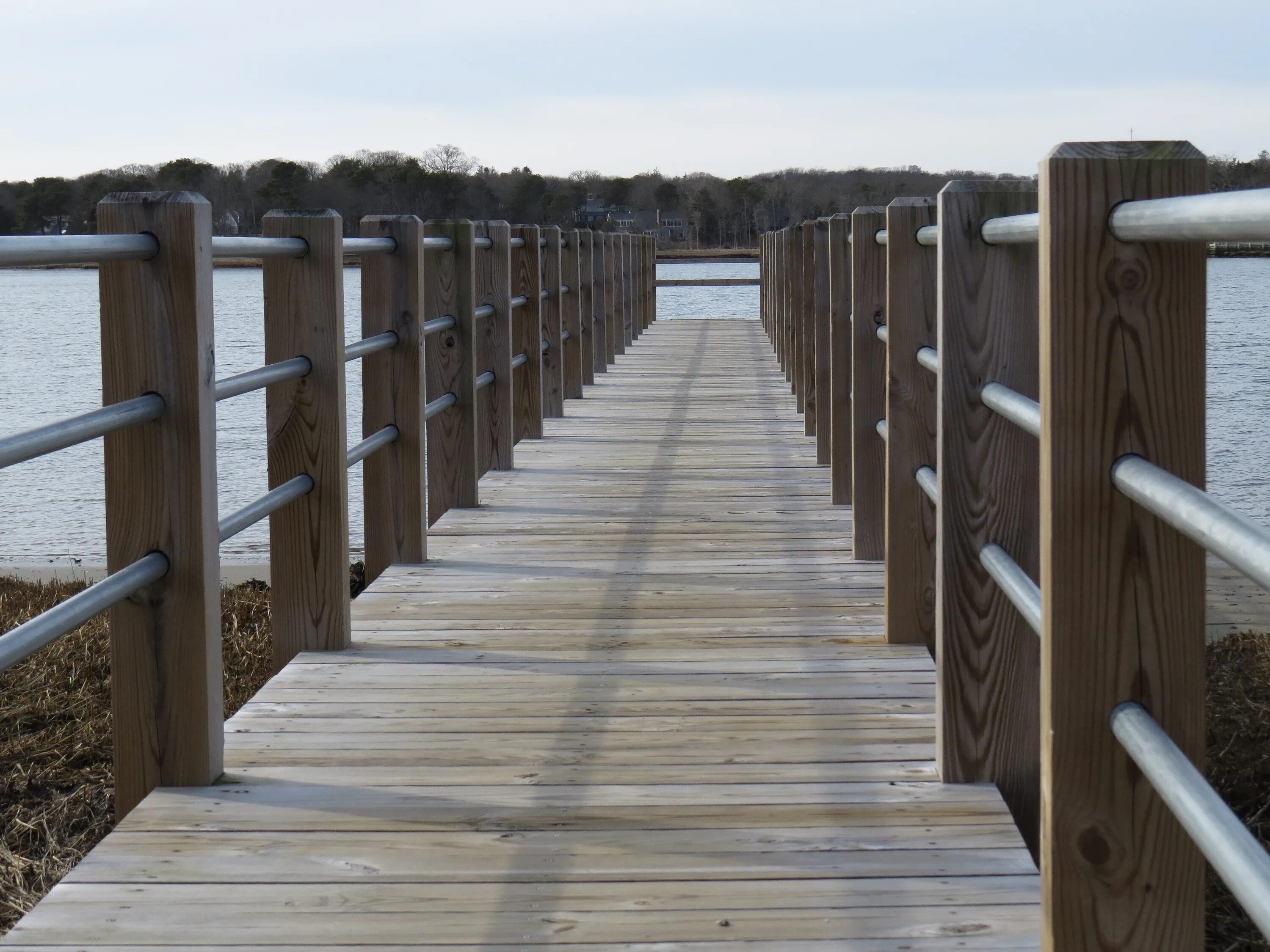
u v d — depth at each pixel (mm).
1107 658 1303
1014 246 2125
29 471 11797
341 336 2883
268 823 2010
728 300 28234
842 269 4680
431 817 2033
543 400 7027
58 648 4320
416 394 3809
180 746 2152
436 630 3148
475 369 4707
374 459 3848
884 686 2688
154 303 2061
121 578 1970
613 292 11078
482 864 1864
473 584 3625
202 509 2105
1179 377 1270
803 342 7227
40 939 1659
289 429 2898
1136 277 1259
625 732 2426
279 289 2838
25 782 3141
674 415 7586
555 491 5133
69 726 3594
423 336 3975
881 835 1957
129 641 2133
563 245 8406
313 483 2914
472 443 4742
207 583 2129
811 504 4816
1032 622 1701
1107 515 1287
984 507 2152
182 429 2084
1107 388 1272
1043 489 1328
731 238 44094
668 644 3014
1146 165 1247
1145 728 1218
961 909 1723
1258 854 932
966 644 2162
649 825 2000
